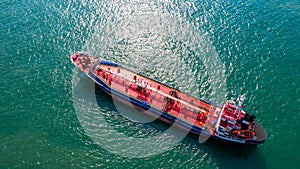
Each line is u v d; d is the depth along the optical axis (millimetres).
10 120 83375
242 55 101000
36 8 115250
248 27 110250
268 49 102938
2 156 76125
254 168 76750
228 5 118750
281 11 116438
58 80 93312
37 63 97438
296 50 102500
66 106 87438
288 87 92312
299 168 76062
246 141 78625
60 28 108312
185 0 119875
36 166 74938
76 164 75688
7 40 103188
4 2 116688
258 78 94688
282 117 85625
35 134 80875
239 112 81188
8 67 95500
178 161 77562
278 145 80312
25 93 89500
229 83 93500
